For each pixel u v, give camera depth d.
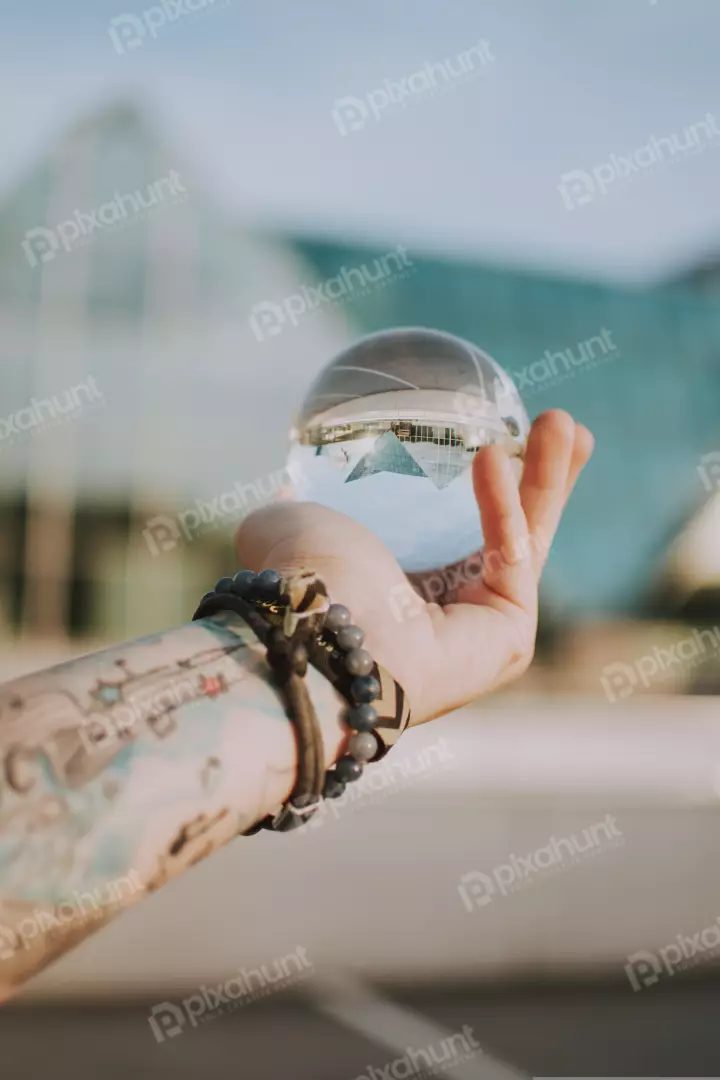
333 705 0.71
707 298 13.05
